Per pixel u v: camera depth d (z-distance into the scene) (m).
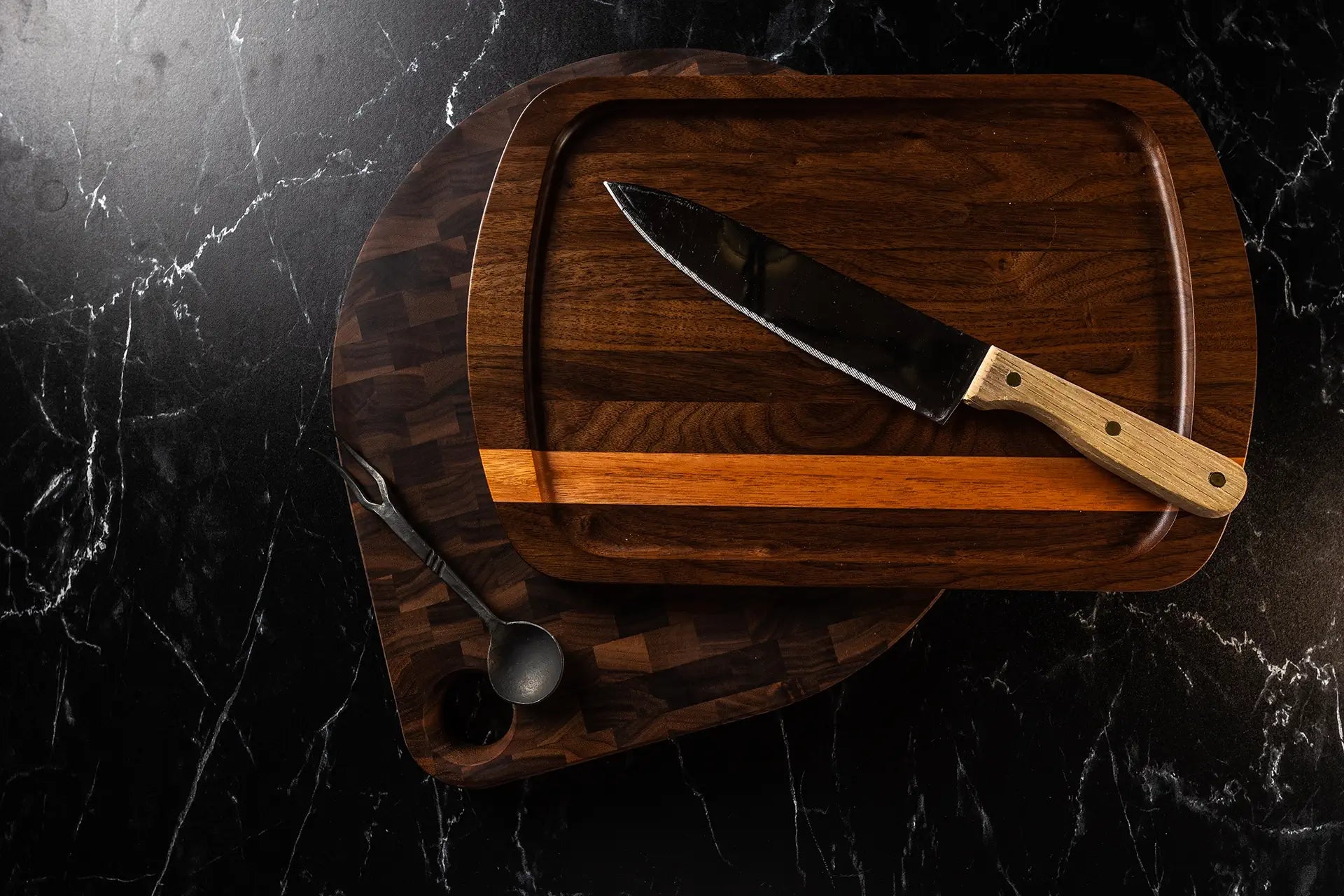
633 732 0.70
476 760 0.71
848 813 0.78
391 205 0.74
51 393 0.83
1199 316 0.65
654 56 0.74
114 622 0.81
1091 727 0.78
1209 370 0.65
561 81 0.74
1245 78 0.81
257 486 0.81
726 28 0.83
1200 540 0.65
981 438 0.66
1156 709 0.78
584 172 0.69
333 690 0.80
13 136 0.84
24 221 0.84
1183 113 0.67
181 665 0.81
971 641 0.79
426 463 0.72
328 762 0.79
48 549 0.82
